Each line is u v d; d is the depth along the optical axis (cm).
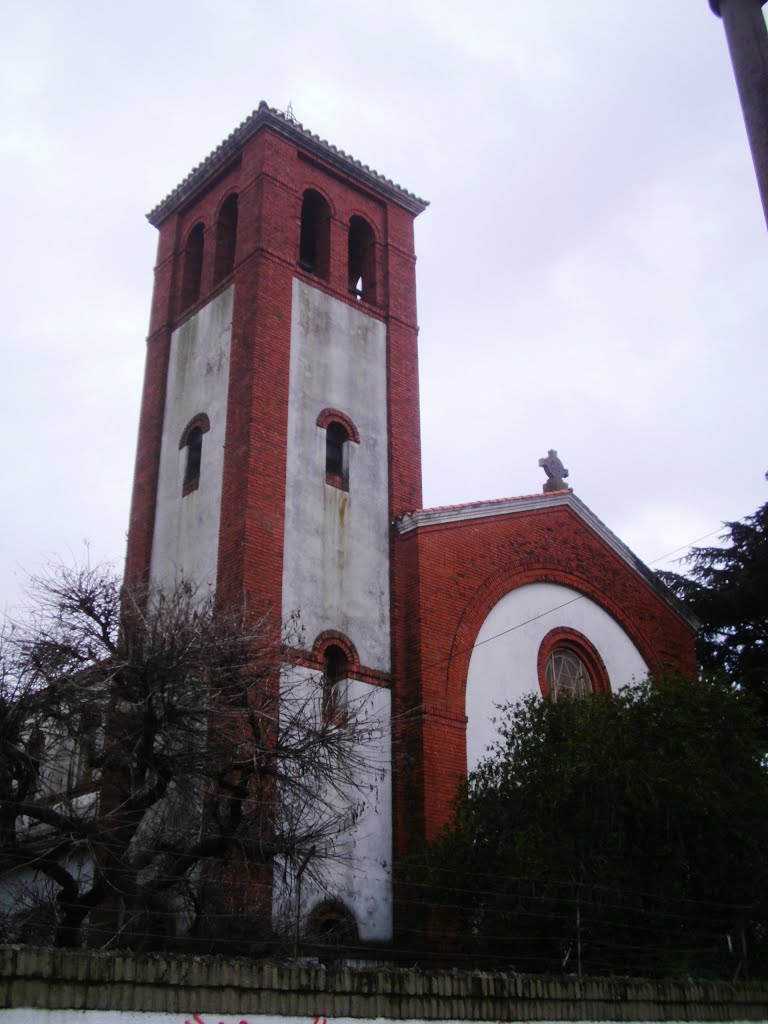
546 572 2398
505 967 1527
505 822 1614
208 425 2342
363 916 1861
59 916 1416
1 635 1452
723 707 1658
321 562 2150
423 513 2225
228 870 1548
